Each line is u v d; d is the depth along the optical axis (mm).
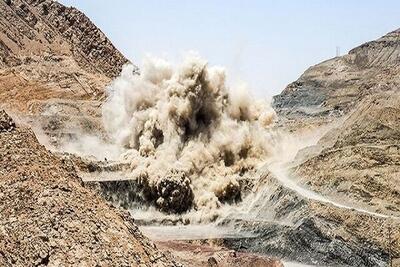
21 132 33656
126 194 57719
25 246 25656
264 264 42188
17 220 26938
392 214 48125
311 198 51906
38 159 31781
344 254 45094
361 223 46406
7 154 31391
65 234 26609
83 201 29406
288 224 50625
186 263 39500
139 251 27938
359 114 64312
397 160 53562
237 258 42656
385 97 64500
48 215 27188
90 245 26531
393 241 44188
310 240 47250
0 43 107500
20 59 107188
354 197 51156
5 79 97438
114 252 26844
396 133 58562
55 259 25453
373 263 43719
